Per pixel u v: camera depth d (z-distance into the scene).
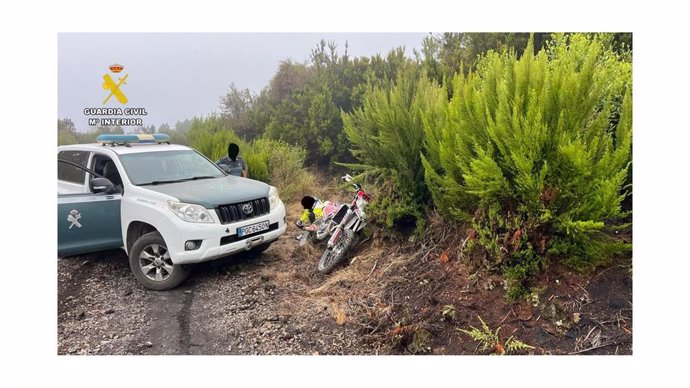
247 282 5.26
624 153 3.46
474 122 4.23
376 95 6.59
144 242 5.05
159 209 4.91
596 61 4.53
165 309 4.70
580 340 3.50
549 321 3.64
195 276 5.46
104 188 5.15
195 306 4.74
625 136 3.56
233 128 10.73
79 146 6.01
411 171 5.29
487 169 3.77
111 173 5.61
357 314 4.38
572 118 3.69
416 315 4.09
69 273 5.69
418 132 5.32
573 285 3.78
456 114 4.43
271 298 4.86
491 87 4.34
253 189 5.64
